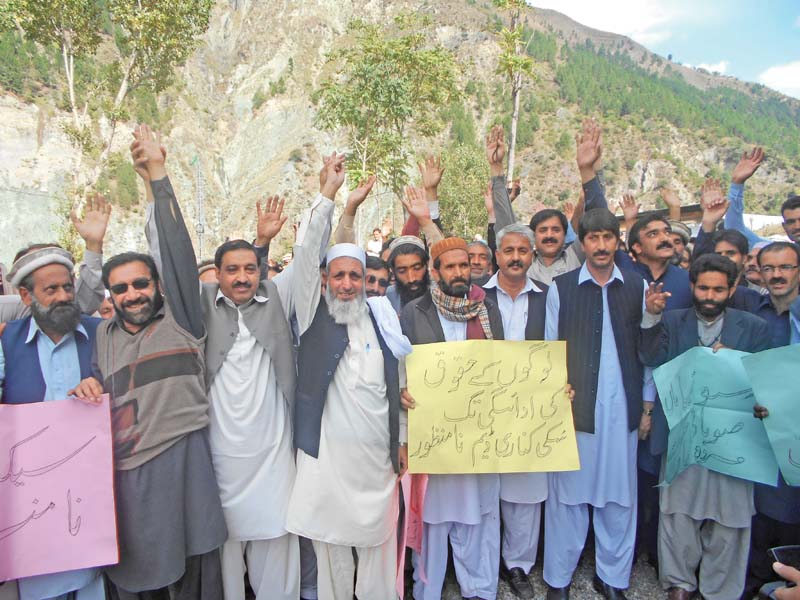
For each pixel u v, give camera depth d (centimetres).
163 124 8100
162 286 284
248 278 290
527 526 337
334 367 290
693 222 1427
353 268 292
